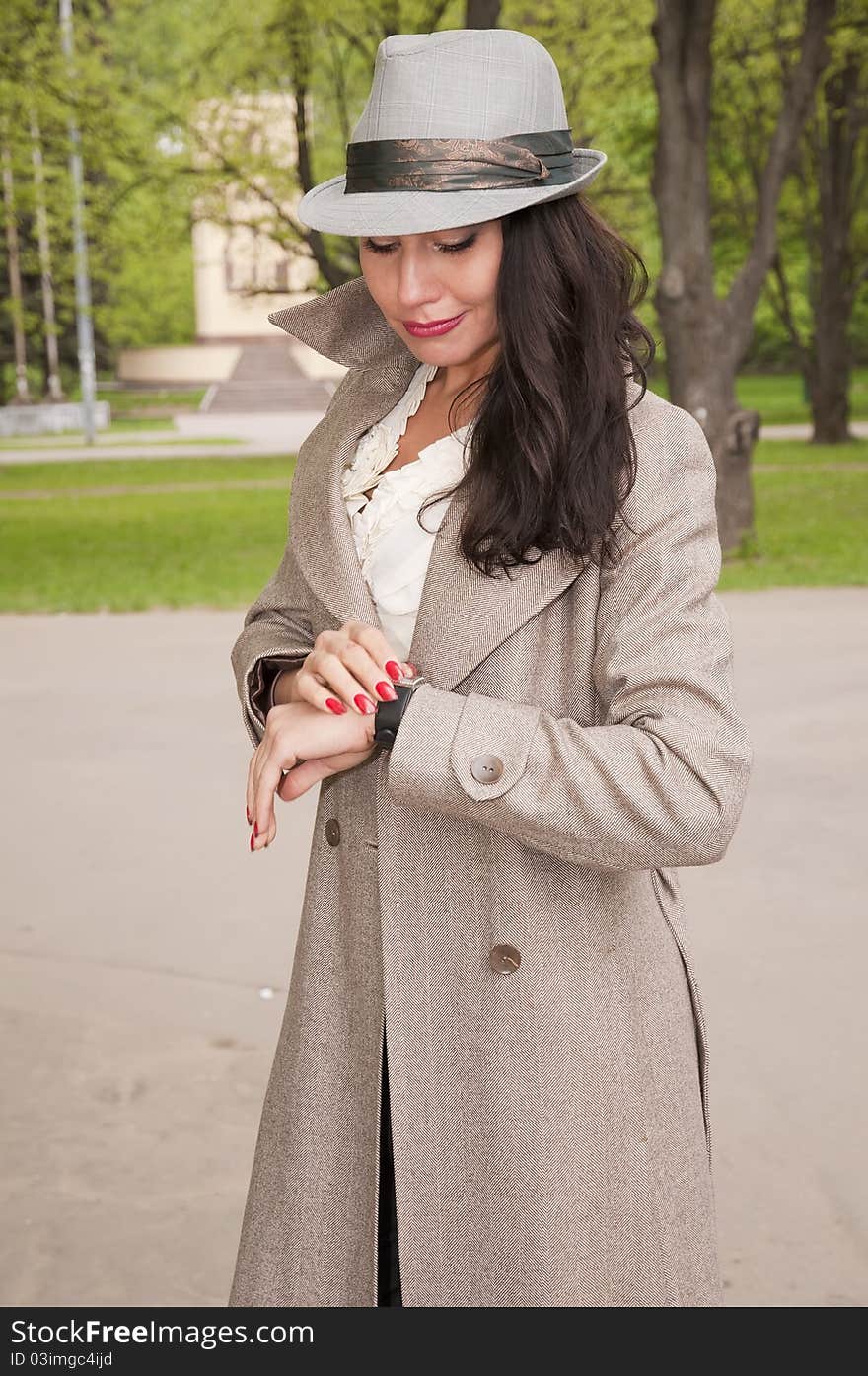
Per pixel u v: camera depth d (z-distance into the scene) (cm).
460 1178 165
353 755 156
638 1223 165
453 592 158
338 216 150
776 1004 406
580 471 151
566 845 148
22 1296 282
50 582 1271
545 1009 162
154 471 2636
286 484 2322
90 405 3609
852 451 2589
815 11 1290
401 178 149
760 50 1916
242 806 603
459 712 148
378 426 177
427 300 153
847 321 2712
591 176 150
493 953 162
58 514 1898
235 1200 322
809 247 2777
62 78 2002
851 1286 284
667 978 171
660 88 1243
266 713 180
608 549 152
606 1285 164
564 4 1945
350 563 168
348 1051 175
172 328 6450
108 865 534
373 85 153
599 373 151
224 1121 358
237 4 1998
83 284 3569
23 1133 351
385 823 166
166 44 2111
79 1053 390
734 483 1309
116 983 434
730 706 148
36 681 848
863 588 1137
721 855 149
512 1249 162
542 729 147
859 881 497
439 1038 165
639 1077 166
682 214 1266
